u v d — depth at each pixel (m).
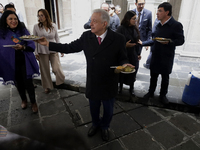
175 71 4.32
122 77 2.90
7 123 2.46
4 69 2.40
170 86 3.49
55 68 3.22
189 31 4.50
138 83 3.63
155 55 2.66
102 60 1.67
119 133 2.28
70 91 3.46
